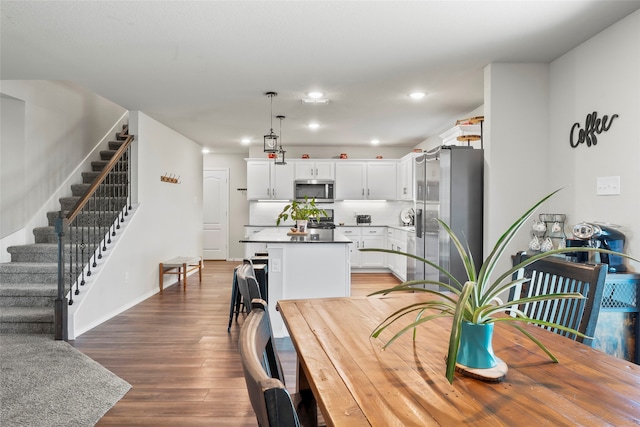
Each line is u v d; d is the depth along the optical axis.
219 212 8.99
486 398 0.92
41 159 4.88
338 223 8.03
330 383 1.00
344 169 7.75
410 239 5.74
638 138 2.54
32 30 2.81
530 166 3.49
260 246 5.11
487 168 3.53
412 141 7.38
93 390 2.60
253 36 2.91
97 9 2.52
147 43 3.04
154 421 2.24
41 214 4.89
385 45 3.07
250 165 7.74
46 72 3.69
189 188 7.07
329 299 1.98
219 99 4.55
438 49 3.15
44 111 4.91
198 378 2.81
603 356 1.19
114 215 4.93
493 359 1.07
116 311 4.48
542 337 1.37
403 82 3.96
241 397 2.53
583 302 1.43
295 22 2.69
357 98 4.51
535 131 3.49
